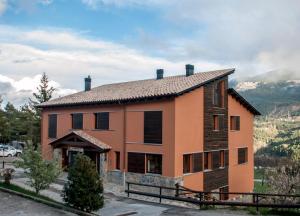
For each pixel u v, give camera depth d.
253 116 34.75
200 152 26.92
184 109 25.39
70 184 15.50
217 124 29.27
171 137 24.61
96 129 30.17
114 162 28.45
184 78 29.59
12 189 19.67
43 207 15.88
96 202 15.30
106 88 34.94
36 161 18.28
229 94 30.80
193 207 20.67
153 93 25.78
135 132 26.95
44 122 35.66
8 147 48.25
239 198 31.47
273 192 24.92
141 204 20.03
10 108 56.75
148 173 25.97
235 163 31.56
